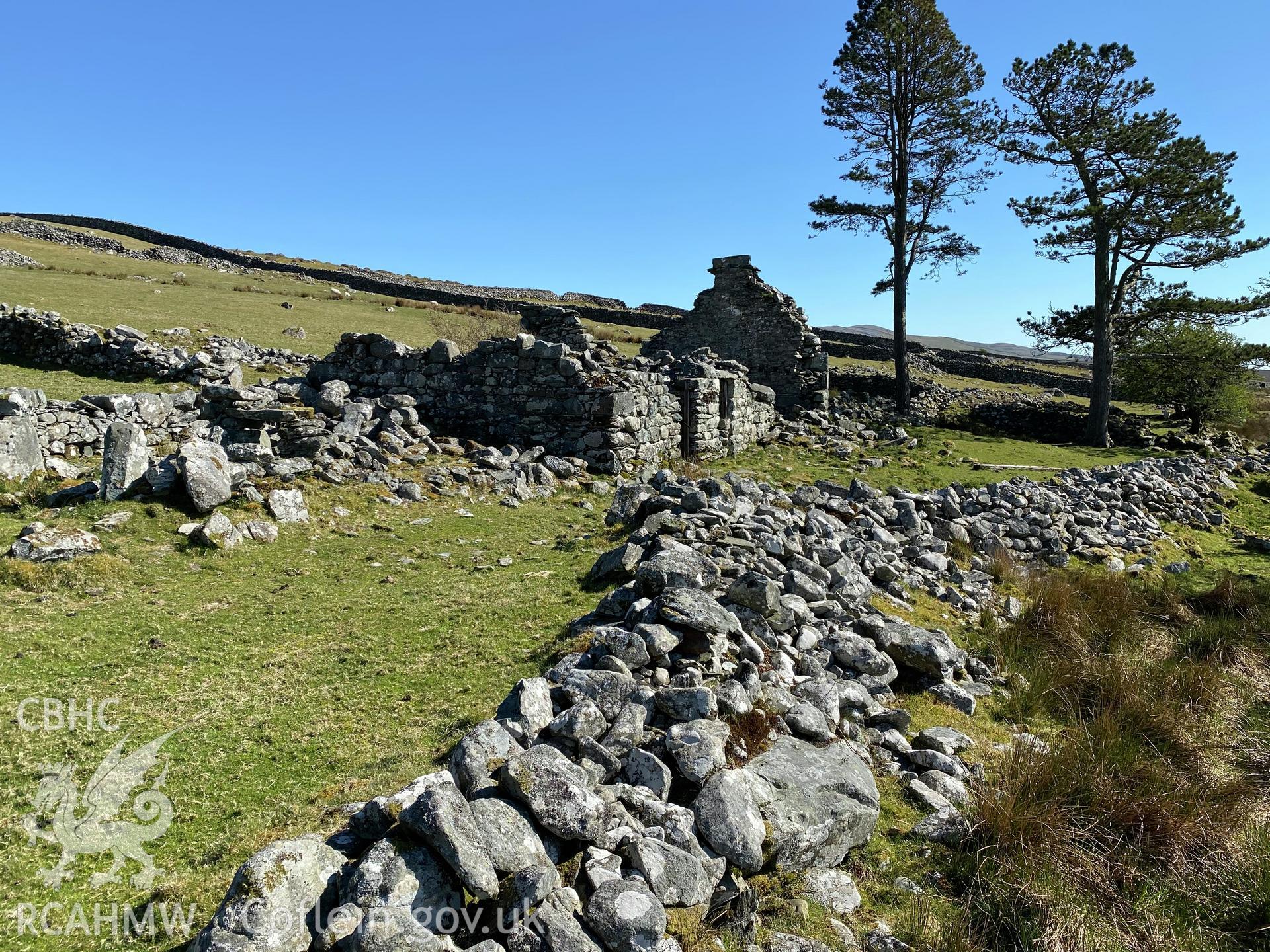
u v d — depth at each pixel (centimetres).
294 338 2988
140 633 708
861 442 2484
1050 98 2889
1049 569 1191
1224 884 511
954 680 740
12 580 770
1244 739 725
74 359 2017
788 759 510
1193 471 2036
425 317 4122
